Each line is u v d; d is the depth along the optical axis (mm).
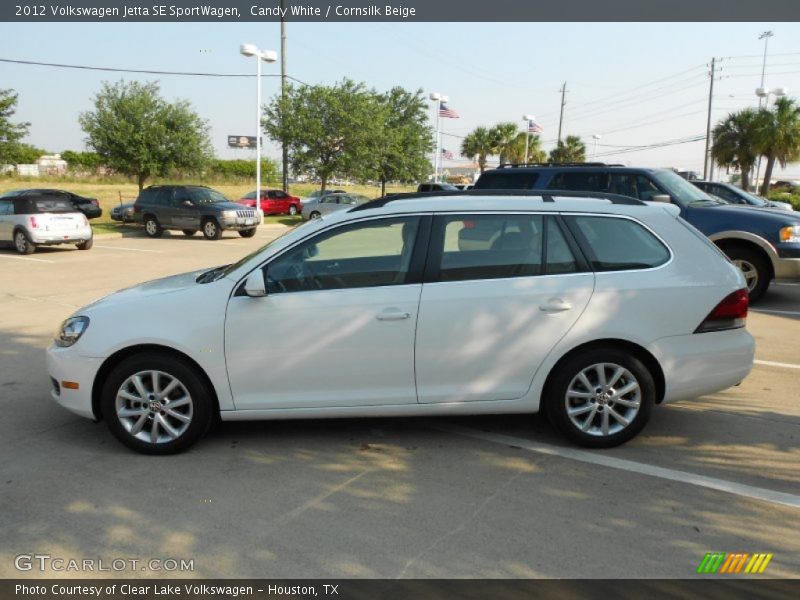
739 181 46219
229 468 4254
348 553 3293
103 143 29469
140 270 13688
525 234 4410
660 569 3156
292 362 4316
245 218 21875
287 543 3389
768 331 7824
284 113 33562
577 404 4465
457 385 4387
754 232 8945
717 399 5523
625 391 4402
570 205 4480
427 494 3896
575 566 3178
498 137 53531
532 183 10469
